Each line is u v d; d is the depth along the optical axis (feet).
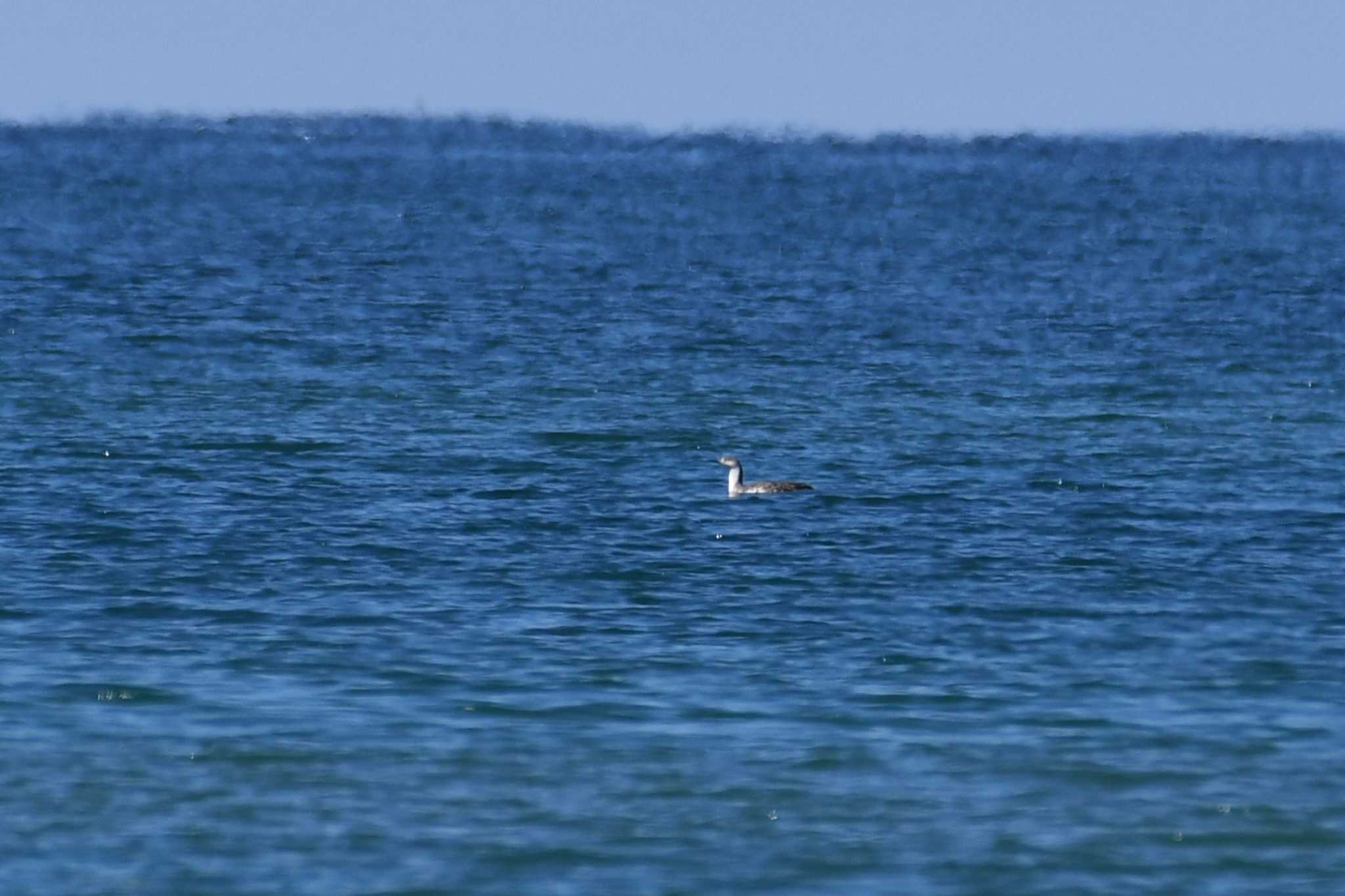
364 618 168.14
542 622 167.73
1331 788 134.92
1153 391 287.28
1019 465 232.94
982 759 139.13
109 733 141.28
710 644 162.61
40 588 174.70
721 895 119.65
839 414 264.93
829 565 186.70
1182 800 133.08
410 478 221.87
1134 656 160.76
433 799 131.64
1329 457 239.91
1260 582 182.60
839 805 131.44
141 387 276.82
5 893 118.11
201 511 203.82
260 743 139.85
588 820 128.77
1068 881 121.90
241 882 119.96
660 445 242.78
